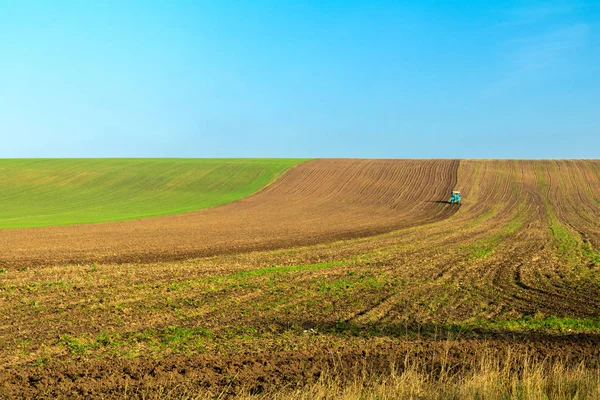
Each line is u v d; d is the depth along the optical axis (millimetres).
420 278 18156
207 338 10680
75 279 17062
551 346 10422
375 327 11836
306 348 10109
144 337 10703
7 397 7516
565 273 19797
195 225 38469
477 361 9383
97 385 8039
